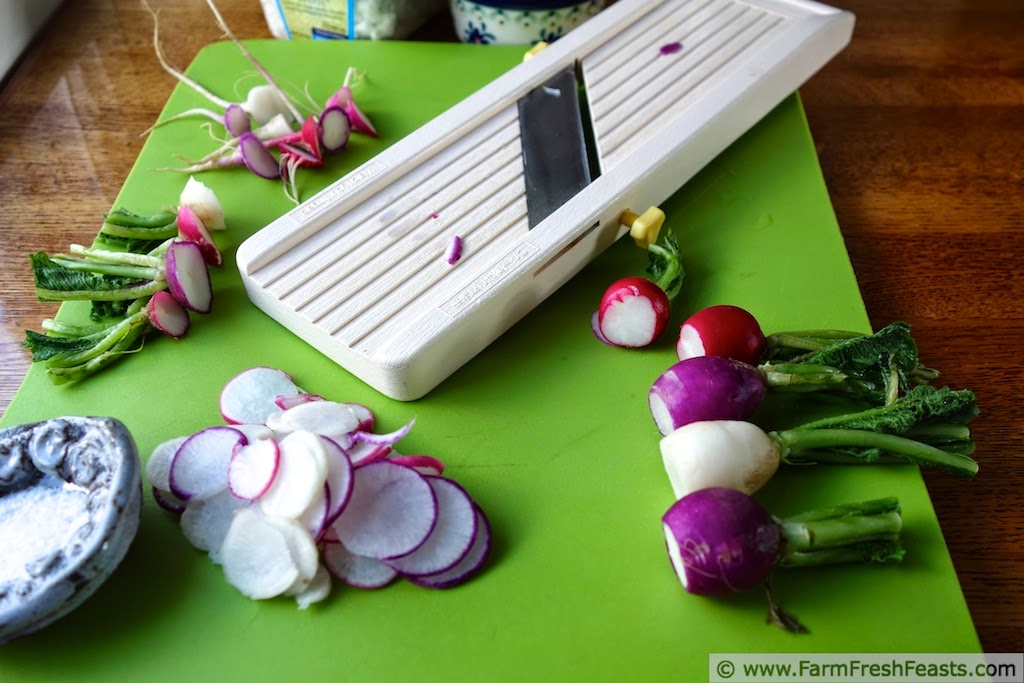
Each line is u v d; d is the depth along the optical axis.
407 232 0.47
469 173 0.50
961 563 0.42
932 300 0.51
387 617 0.39
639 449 0.44
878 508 0.39
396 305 0.45
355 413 0.44
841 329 0.48
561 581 0.40
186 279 0.46
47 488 0.39
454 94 0.59
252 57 0.56
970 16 0.68
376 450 0.42
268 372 0.45
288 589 0.39
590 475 0.43
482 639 0.38
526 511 0.42
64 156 0.56
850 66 0.64
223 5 0.67
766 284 0.50
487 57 0.61
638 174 0.49
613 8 0.58
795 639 0.38
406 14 0.64
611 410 0.45
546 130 0.52
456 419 0.45
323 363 0.46
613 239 0.50
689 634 0.38
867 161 0.58
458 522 0.40
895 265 0.52
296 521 0.39
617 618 0.39
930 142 0.59
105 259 0.48
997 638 0.40
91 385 0.45
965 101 0.62
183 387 0.45
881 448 0.41
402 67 0.61
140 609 0.39
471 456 0.43
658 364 0.47
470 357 0.46
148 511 0.41
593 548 0.41
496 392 0.45
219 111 0.58
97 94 0.60
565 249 0.47
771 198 0.54
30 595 0.35
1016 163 0.58
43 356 0.45
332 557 0.40
